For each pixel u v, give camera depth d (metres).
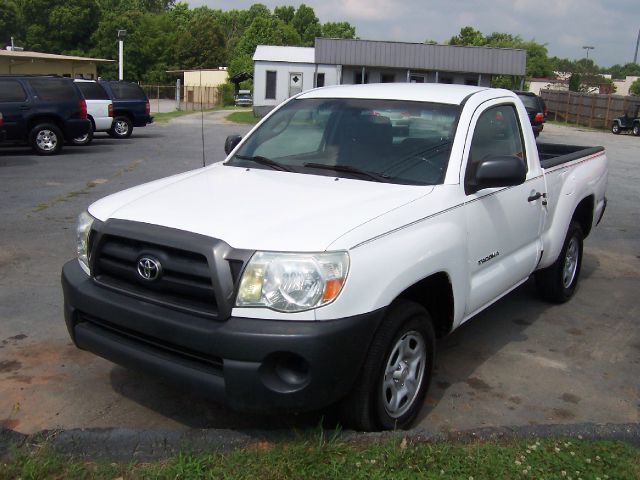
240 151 4.83
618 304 6.22
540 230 5.23
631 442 3.61
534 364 4.80
